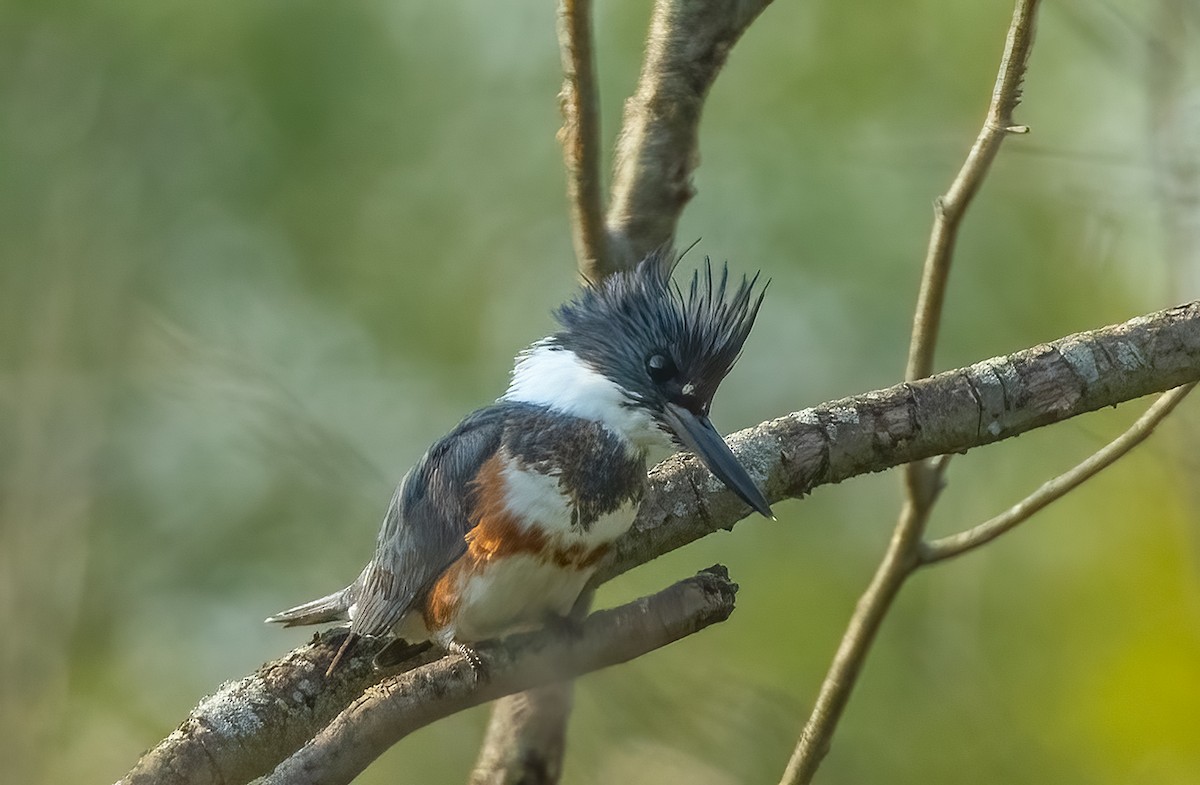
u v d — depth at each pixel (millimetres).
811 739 6941
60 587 12516
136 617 12609
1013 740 10344
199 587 12406
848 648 6941
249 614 12508
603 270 6895
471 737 10781
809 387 11703
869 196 11523
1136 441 6508
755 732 9320
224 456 12453
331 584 12109
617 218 7109
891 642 10914
